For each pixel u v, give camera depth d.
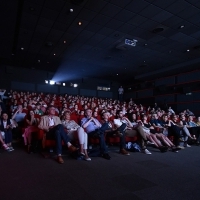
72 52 7.46
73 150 2.79
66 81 11.81
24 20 4.93
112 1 4.08
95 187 1.76
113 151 3.50
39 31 5.58
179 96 9.77
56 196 1.55
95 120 3.56
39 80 10.79
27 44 6.64
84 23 5.08
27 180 1.89
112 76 11.99
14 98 7.00
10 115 4.61
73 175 2.08
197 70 9.00
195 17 4.68
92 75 11.84
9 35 5.41
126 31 5.53
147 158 3.02
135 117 4.74
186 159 3.01
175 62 8.53
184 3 4.12
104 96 13.29
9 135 3.33
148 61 8.49
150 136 3.73
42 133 3.05
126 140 3.64
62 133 2.82
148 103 11.65
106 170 2.31
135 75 11.44
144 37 5.93
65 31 5.58
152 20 4.86
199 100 8.80
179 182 1.96
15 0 3.84
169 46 6.67
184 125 4.77
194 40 6.12
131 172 2.25
